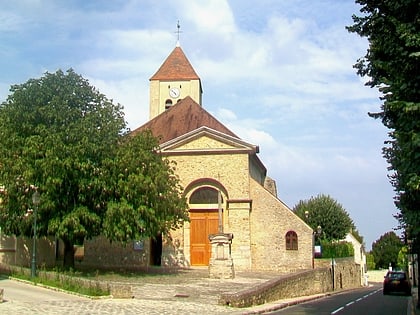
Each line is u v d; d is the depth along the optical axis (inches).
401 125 431.5
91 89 1087.0
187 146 1392.7
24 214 992.2
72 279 799.7
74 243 1070.4
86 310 597.3
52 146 965.2
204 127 1384.1
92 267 1262.3
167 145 1387.8
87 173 991.6
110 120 1069.1
